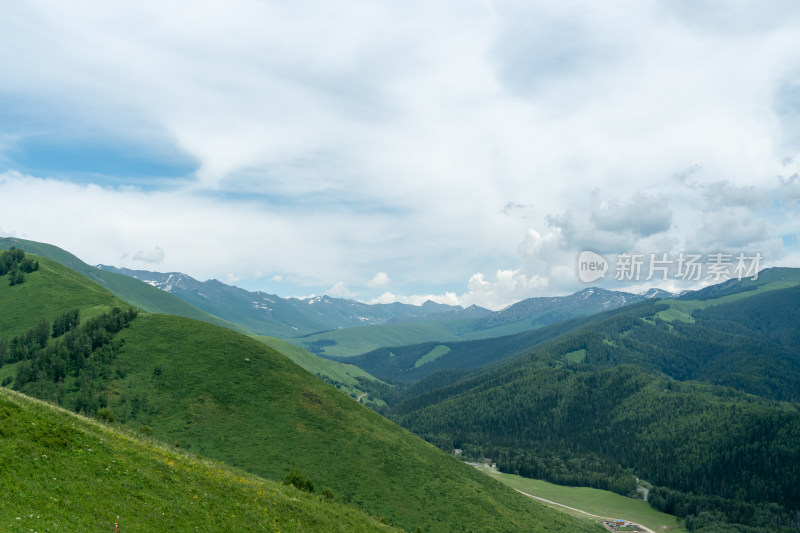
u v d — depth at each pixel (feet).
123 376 446.19
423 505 392.06
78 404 393.70
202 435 392.68
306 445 418.10
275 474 366.02
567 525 478.18
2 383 435.12
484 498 444.96
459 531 370.94
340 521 209.97
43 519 105.09
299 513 192.44
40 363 450.30
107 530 113.29
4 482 110.32
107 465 141.49
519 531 402.72
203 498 157.58
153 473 154.10
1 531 94.99
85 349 468.34
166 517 133.28
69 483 123.24
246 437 405.39
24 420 138.92
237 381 476.54
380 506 369.91
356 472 406.21
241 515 161.58
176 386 446.60
